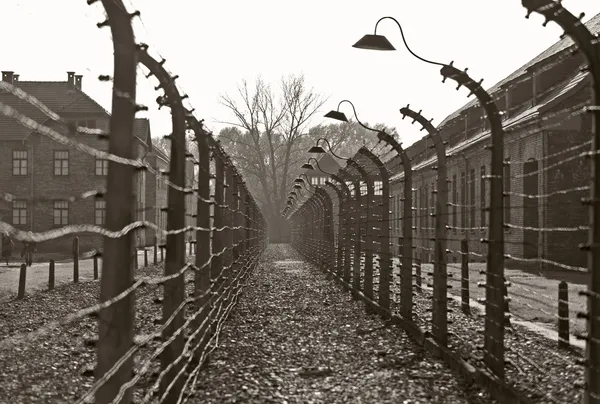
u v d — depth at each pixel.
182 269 6.76
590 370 5.34
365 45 10.59
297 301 17.53
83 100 47.31
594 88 5.33
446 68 7.59
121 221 3.95
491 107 7.67
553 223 23.98
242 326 12.76
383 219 14.84
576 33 5.26
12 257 39.44
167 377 6.75
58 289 19.88
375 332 12.17
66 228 2.86
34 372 8.13
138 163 4.05
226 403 7.26
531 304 14.00
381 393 7.72
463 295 13.97
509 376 7.98
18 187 47.75
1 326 12.92
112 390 4.03
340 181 21.41
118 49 3.92
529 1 5.23
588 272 5.34
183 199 6.72
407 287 12.50
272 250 57.06
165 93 6.52
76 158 47.84
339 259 23.62
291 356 9.98
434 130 10.13
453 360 8.88
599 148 5.24
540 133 24.16
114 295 3.97
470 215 32.88
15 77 51.00
